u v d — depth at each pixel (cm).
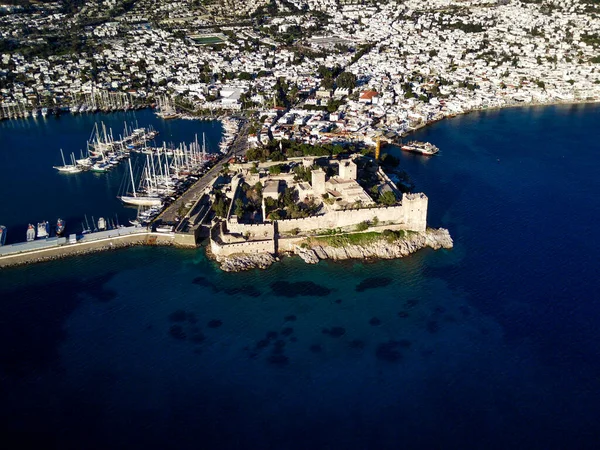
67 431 17875
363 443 17350
